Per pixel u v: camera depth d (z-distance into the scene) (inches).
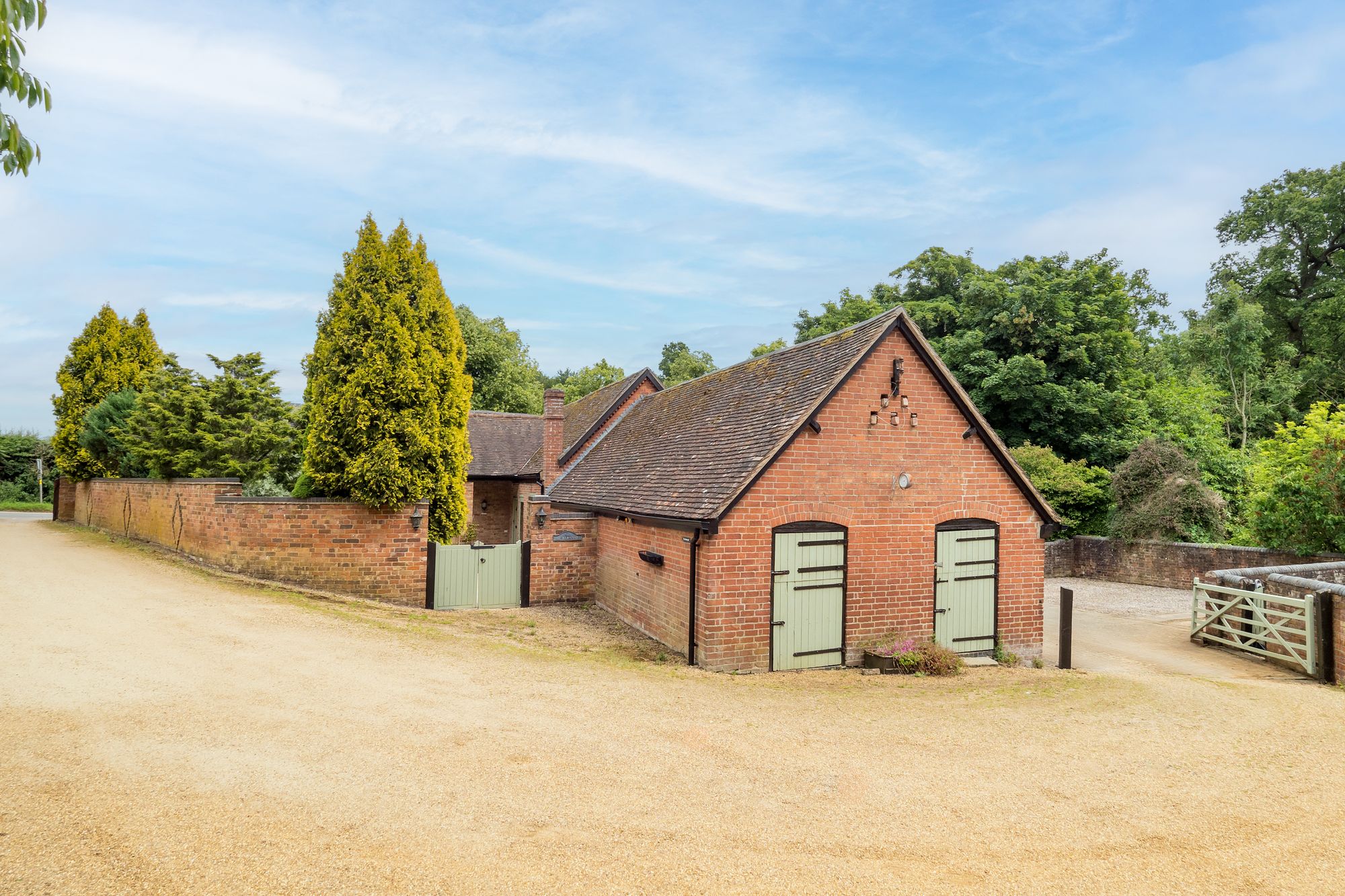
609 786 252.7
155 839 200.2
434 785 244.7
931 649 494.9
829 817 237.0
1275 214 1555.1
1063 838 229.9
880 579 522.0
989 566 557.9
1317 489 818.8
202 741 269.3
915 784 267.0
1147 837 233.3
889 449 524.7
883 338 521.7
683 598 507.2
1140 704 393.1
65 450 1096.2
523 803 236.1
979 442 554.3
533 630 556.1
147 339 1162.6
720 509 467.2
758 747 298.8
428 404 652.7
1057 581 1021.8
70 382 1106.7
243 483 789.9
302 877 186.7
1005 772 283.7
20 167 165.8
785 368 612.1
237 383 829.2
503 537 1215.6
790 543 494.0
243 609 490.9
